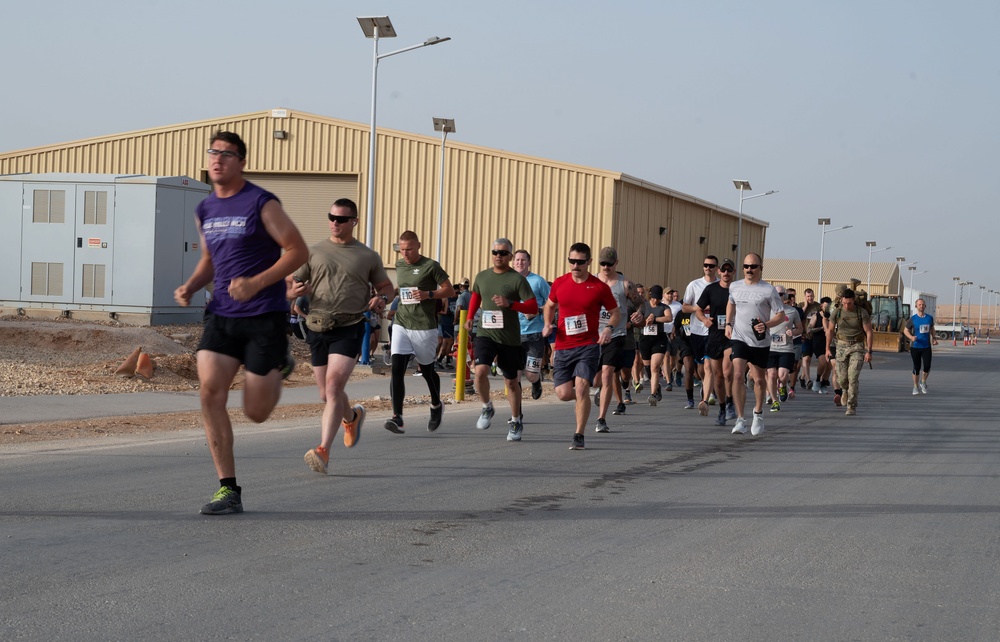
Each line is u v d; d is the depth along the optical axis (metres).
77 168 39.28
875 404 19.44
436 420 11.81
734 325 12.80
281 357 6.50
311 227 38.78
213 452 6.76
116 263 23.91
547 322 11.30
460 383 16.69
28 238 24.36
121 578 5.12
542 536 6.52
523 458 10.10
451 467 9.33
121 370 15.72
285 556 5.71
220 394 6.59
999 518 7.76
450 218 37.50
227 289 6.39
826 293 112.12
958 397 22.06
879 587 5.59
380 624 4.56
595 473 9.30
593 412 15.65
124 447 9.80
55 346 18.58
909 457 11.34
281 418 13.06
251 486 7.89
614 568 5.75
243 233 6.29
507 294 11.37
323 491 7.81
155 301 23.92
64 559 5.44
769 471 9.84
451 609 4.84
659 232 41.19
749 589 5.43
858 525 7.29
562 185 36.47
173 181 24.31
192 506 6.99
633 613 4.90
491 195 37.16
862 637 4.71
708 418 15.10
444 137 34.22
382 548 6.01
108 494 7.34
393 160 37.94
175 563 5.45
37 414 11.84
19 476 8.02
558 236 36.53
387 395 16.83
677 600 5.16
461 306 21.48
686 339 16.72
